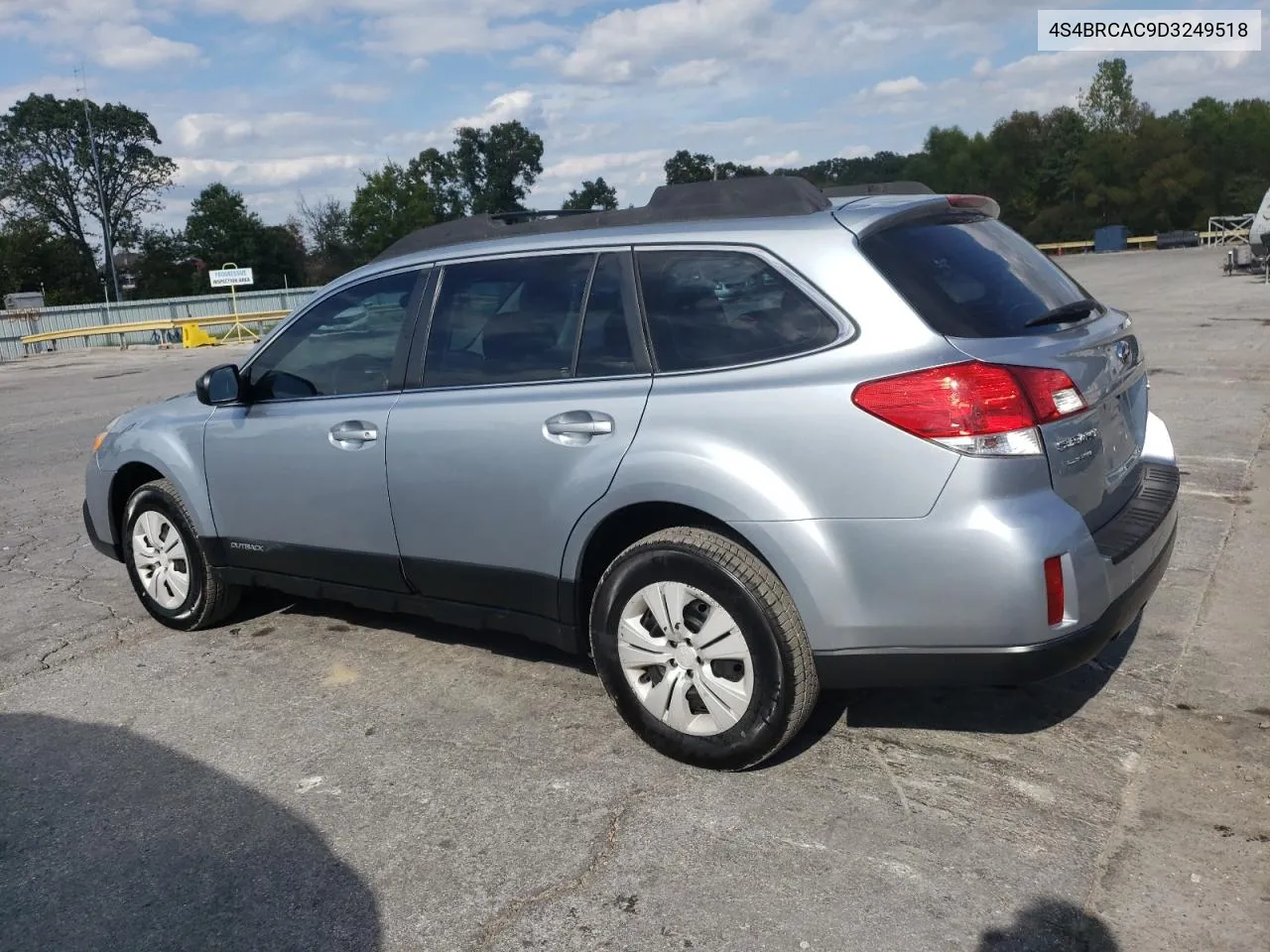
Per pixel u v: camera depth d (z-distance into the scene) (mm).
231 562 4902
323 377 4488
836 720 3836
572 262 3840
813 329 3275
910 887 2885
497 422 3826
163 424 5066
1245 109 69438
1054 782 3355
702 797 3389
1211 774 3355
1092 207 69250
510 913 2895
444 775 3639
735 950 2688
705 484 3320
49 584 6145
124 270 80875
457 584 4086
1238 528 5844
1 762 3926
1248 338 13406
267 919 2934
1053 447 3084
